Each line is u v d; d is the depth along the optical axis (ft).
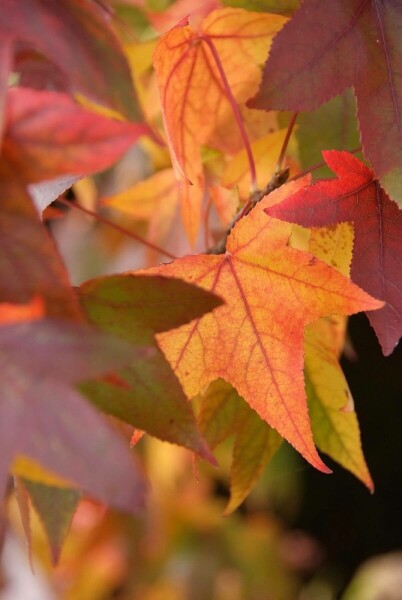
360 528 5.07
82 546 3.96
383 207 2.19
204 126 2.44
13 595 3.38
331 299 2.14
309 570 4.83
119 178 3.28
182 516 4.13
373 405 4.78
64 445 1.83
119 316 2.05
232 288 2.19
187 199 2.43
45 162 1.91
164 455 4.01
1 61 1.88
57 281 1.92
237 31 2.35
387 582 4.43
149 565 4.07
